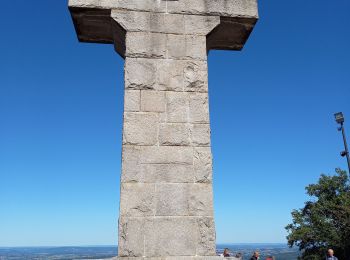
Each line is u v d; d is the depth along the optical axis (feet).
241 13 23.07
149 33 21.93
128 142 20.13
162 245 18.98
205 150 20.62
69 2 21.59
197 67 21.84
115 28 22.62
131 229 18.95
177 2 22.62
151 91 21.08
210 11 22.80
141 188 19.58
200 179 20.15
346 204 91.30
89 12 22.17
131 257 18.61
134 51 21.53
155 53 21.67
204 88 21.57
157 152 20.22
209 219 19.65
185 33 22.25
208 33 22.52
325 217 94.17
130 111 20.61
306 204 99.45
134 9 22.13
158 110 20.85
